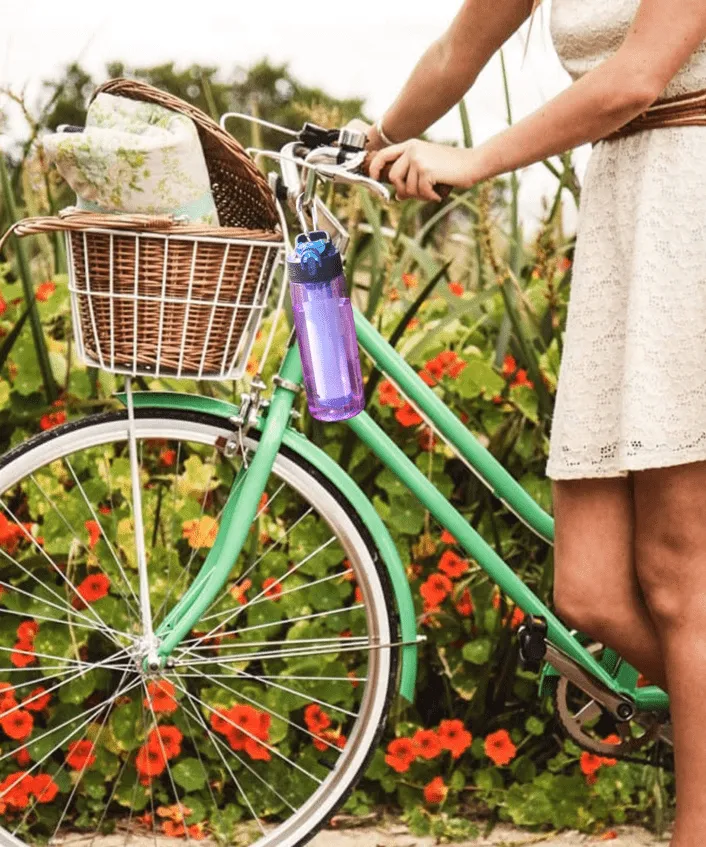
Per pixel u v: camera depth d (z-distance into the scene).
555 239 2.72
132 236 1.73
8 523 2.34
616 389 1.75
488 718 2.49
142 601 2.00
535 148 1.70
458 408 2.56
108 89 1.81
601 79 1.62
